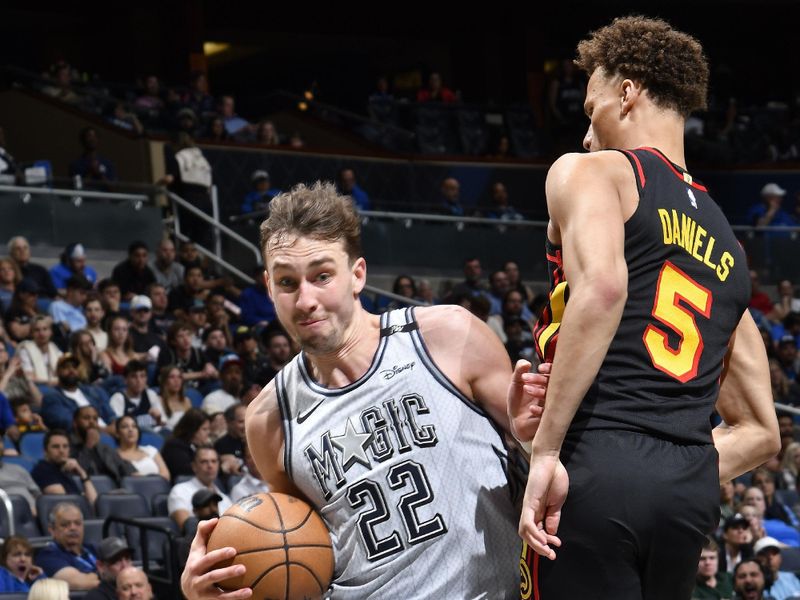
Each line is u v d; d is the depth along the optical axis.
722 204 21.77
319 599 2.90
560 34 28.89
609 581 2.55
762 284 18.67
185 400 11.70
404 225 17.25
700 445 2.63
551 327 2.69
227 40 28.80
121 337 12.30
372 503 2.85
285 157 19.28
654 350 2.61
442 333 2.91
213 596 2.85
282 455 2.96
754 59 29.73
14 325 12.14
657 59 2.81
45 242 15.21
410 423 2.85
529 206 21.52
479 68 28.14
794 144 23.89
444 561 2.83
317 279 2.82
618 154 2.69
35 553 8.43
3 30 27.08
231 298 15.25
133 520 8.68
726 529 10.13
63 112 19.80
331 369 2.92
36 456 10.18
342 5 28.36
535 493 2.51
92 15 26.59
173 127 20.06
